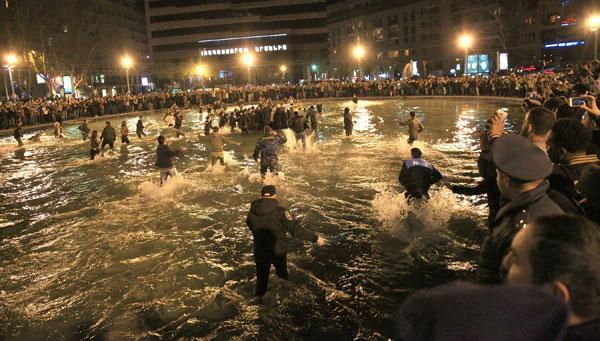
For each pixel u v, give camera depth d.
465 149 16.84
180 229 9.40
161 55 123.44
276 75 121.50
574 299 1.12
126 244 8.67
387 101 47.44
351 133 21.86
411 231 8.16
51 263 7.98
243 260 7.66
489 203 5.04
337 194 11.34
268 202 6.21
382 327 5.40
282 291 6.43
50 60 56.50
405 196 8.38
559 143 4.02
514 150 2.45
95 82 89.44
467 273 6.55
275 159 13.29
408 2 98.69
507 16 78.44
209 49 122.25
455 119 27.12
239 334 5.44
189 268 7.43
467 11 85.50
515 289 0.86
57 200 12.62
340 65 119.88
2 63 53.28
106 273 7.42
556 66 66.44
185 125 33.72
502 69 57.25
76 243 8.92
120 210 11.09
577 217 1.28
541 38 76.50
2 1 51.78
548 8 74.75
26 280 7.33
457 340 0.79
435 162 14.59
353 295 6.20
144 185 13.59
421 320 0.84
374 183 12.31
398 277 6.61
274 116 24.31
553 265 1.16
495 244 2.44
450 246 7.50
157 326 5.73
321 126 26.92
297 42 120.69
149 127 33.44
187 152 19.95
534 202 2.39
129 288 6.82
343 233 8.52
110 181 14.80
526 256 1.24
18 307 6.43
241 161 17.00
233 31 120.81
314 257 7.51
